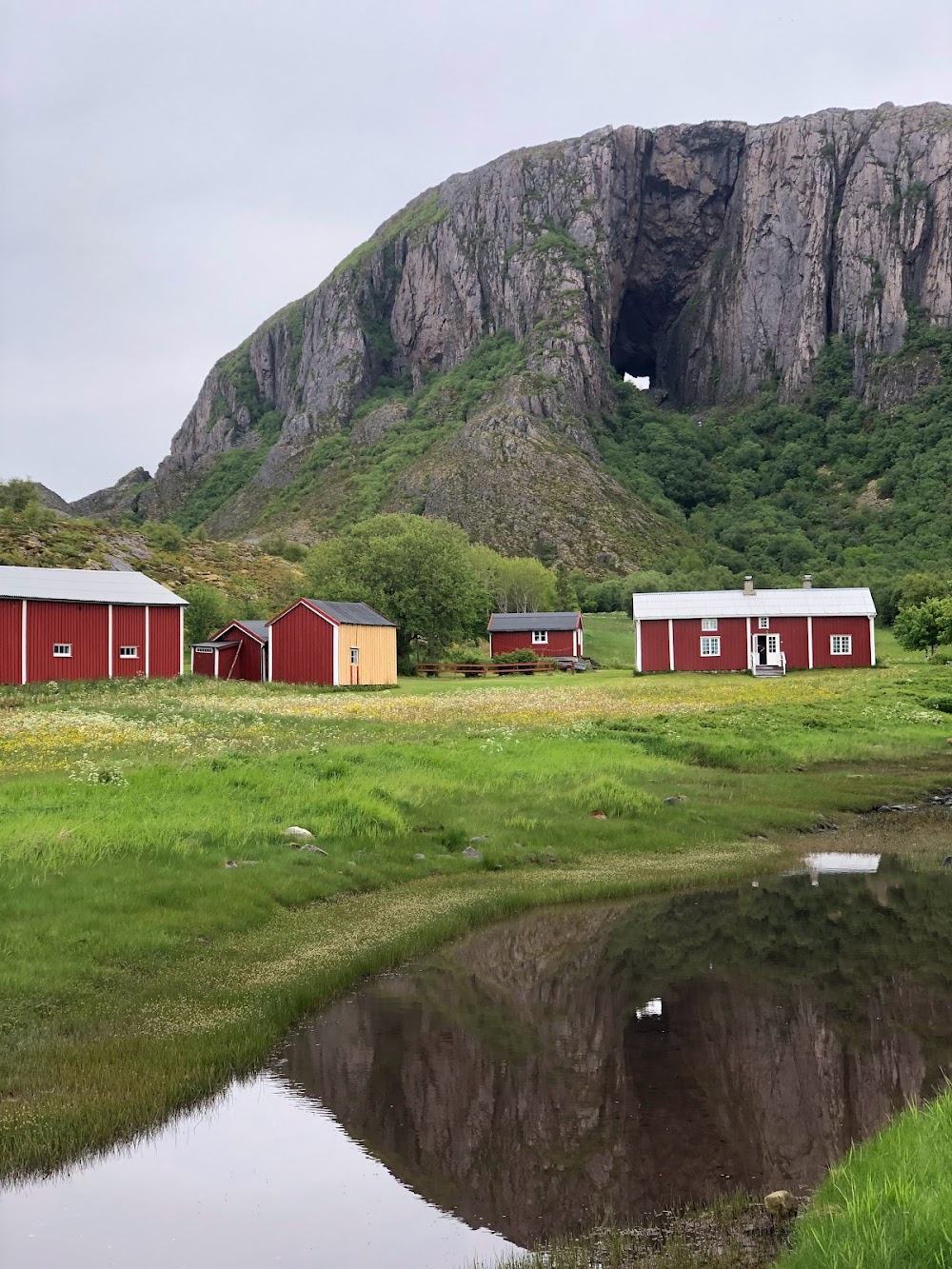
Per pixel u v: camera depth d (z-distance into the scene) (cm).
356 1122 975
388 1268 745
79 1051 1084
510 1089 1041
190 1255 762
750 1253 743
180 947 1398
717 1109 991
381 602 8619
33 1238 786
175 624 6334
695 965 1461
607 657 10606
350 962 1415
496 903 1758
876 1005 1283
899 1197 698
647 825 2366
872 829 2503
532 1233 791
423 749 2955
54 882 1559
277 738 3403
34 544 11588
